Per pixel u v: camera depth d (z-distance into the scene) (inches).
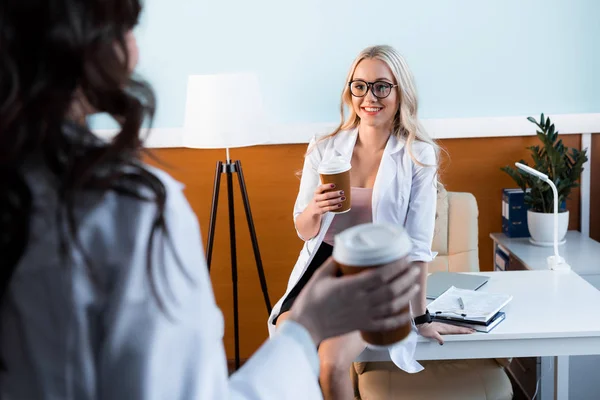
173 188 23.4
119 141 22.1
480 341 75.7
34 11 20.1
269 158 129.4
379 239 29.7
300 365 27.5
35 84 20.4
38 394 22.1
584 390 98.2
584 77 125.6
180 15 126.6
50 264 21.4
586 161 116.0
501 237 122.7
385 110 94.3
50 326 21.6
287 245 132.1
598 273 101.1
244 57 127.5
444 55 125.7
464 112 127.5
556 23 124.2
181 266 22.3
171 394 22.1
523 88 126.3
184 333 22.2
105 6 21.0
